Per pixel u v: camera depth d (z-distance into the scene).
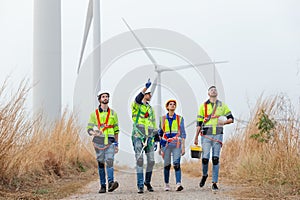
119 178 14.90
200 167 17.05
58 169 14.49
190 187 11.66
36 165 12.85
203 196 9.59
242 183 12.05
